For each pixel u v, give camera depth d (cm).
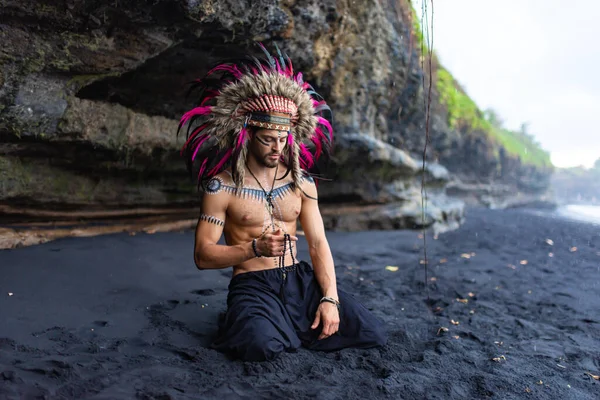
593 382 295
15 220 489
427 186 1064
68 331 313
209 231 309
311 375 275
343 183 820
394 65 895
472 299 490
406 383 272
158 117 554
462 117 1614
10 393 228
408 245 741
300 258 580
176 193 621
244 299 310
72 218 531
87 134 478
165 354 294
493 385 278
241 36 501
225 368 278
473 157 1712
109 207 562
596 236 1012
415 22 1025
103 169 536
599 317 445
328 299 316
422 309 442
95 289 385
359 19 740
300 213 337
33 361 263
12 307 332
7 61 401
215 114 309
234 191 314
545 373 303
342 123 773
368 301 452
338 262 603
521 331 391
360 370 291
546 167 2461
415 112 1038
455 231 955
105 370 262
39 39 408
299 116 316
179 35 470
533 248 820
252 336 286
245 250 295
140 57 459
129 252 482
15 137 439
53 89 439
